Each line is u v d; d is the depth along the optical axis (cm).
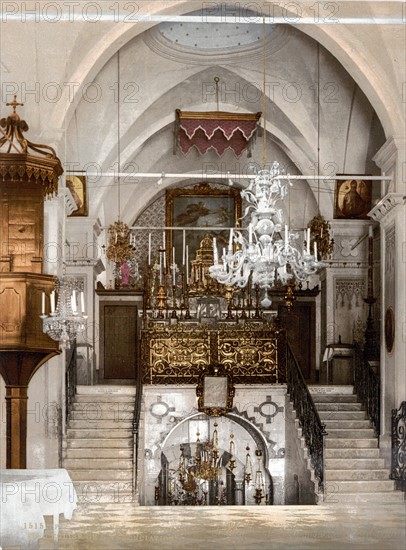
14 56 1525
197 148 2319
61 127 1541
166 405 1916
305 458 1702
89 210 2222
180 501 1997
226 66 2059
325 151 2122
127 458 1705
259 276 1419
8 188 1443
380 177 1700
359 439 1759
